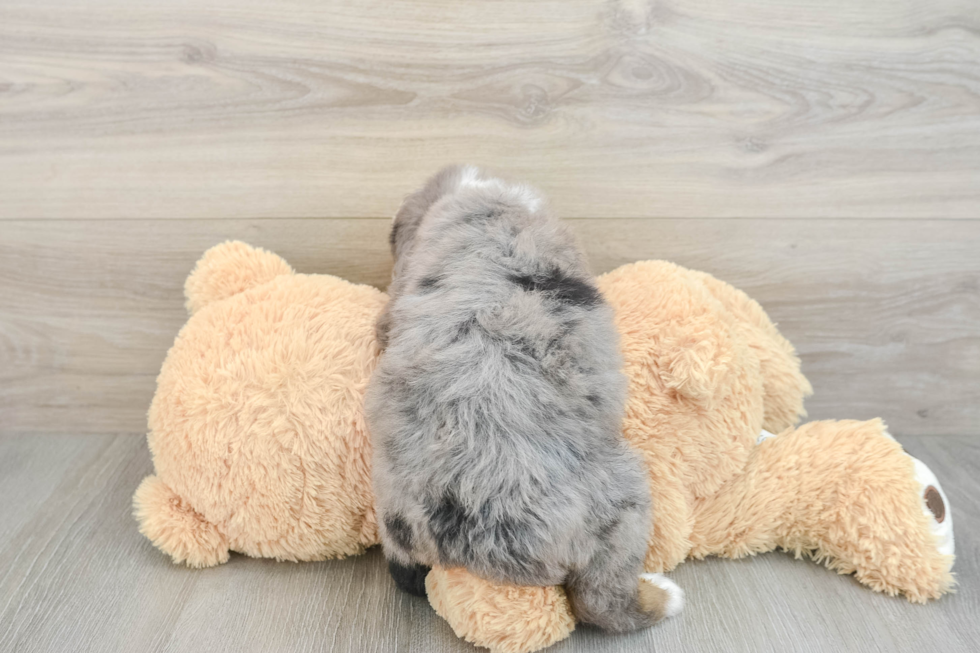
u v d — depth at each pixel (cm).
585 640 79
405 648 78
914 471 86
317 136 105
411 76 102
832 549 89
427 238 80
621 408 76
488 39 100
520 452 69
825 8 99
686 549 88
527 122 104
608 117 104
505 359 71
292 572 90
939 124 104
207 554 90
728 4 99
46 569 90
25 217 109
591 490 71
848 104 103
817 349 117
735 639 79
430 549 71
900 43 100
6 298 114
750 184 108
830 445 90
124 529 98
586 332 74
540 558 69
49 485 108
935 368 118
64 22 99
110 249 111
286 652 77
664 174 107
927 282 113
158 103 103
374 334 87
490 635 74
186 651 78
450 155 106
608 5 98
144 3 98
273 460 83
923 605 84
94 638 79
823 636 80
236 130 104
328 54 101
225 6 98
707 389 80
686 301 87
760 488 89
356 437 84
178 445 86
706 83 102
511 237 77
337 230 110
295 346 86
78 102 103
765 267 112
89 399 121
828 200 108
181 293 114
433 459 70
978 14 99
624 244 111
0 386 120
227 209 109
